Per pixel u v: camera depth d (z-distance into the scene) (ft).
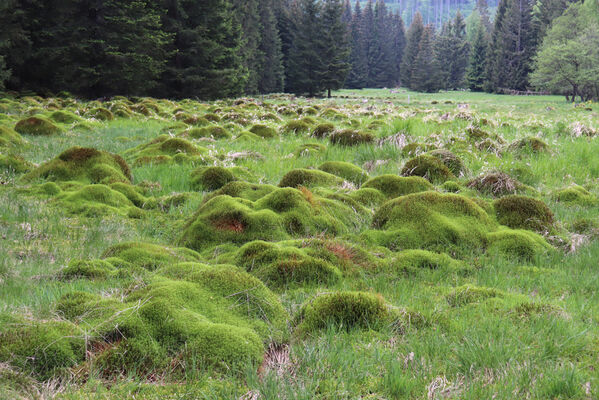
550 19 271.08
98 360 8.96
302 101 145.07
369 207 21.59
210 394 8.15
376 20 389.60
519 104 148.77
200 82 128.26
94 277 14.17
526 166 29.27
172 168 30.19
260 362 9.25
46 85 106.11
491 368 9.18
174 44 129.59
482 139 36.45
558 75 186.50
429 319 11.25
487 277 14.44
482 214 18.39
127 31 104.78
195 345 9.26
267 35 213.87
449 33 381.81
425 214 17.83
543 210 19.13
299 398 8.04
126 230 20.22
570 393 8.32
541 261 16.06
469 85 329.52
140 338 9.33
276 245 15.80
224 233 17.63
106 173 27.30
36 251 17.19
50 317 10.51
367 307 11.16
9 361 8.59
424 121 49.14
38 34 97.86
